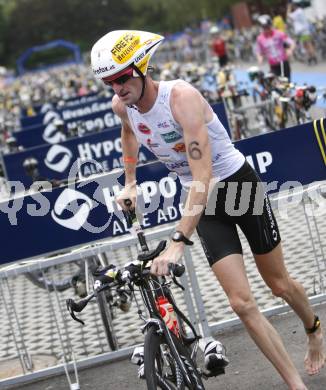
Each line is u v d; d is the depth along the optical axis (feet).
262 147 18.72
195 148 13.28
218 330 19.84
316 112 41.93
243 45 125.39
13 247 18.48
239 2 189.78
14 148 44.98
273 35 53.06
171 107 13.51
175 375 13.26
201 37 171.94
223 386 16.56
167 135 13.89
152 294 13.32
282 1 139.54
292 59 95.20
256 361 17.52
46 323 24.13
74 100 75.66
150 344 12.75
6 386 18.90
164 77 57.06
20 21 383.24
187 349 14.60
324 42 86.74
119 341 20.83
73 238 18.62
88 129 47.70
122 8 380.17
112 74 13.01
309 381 15.89
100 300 19.15
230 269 14.10
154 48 13.33
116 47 12.98
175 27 263.29
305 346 17.69
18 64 335.88
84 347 20.89
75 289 21.86
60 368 18.94
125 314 22.88
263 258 15.07
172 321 13.73
